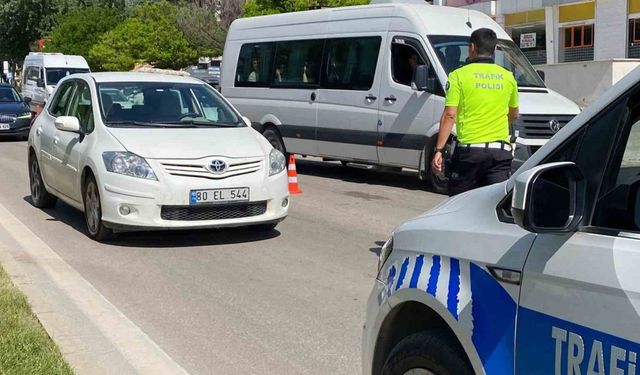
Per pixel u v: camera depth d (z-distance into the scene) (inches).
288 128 553.3
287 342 205.2
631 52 938.7
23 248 302.7
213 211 303.3
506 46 492.4
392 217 387.2
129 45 1562.5
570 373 93.0
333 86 515.8
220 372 185.0
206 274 272.1
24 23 2010.3
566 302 94.1
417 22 468.8
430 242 120.9
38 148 386.6
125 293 248.4
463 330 108.3
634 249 89.2
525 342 99.6
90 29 1755.7
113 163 300.4
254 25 593.3
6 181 510.9
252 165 312.2
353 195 462.0
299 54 546.3
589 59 1002.7
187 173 299.4
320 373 184.7
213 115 350.3
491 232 109.8
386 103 478.3
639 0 920.3
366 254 305.3
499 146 249.9
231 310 231.8
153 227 296.0
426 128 454.0
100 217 309.6
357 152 503.8
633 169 100.1
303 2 988.6
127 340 202.7
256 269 279.6
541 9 1066.7
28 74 1214.3
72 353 191.3
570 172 96.5
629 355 85.8
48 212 390.3
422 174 464.4
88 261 287.7
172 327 216.4
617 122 99.3
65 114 373.4
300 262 290.7
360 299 243.4
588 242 94.0
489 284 106.7
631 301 86.3
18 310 211.0
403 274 123.6
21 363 172.1
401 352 124.2
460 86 249.8
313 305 237.1
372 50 491.2
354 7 511.5
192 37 1488.7
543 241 99.7
